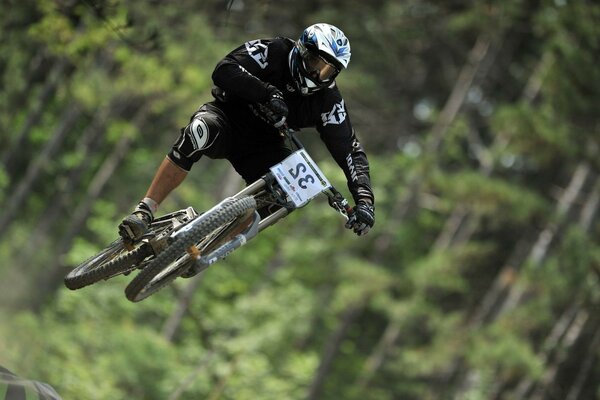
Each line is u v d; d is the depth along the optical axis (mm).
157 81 48031
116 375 45812
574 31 51031
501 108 52781
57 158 76062
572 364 66875
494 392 60688
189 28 46906
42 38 42594
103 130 68812
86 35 42719
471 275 76188
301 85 16328
